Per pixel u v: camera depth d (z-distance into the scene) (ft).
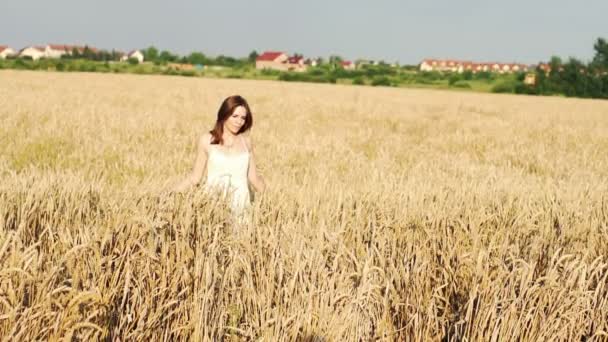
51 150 32.86
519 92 245.24
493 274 11.82
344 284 11.48
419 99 139.95
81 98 83.10
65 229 12.26
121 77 195.00
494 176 27.04
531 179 29.30
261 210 14.70
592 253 13.99
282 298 11.47
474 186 20.58
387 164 33.96
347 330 11.10
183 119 57.47
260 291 11.60
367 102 111.86
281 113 74.84
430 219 14.49
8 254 9.73
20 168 27.25
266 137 46.11
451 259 12.65
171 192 14.15
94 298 9.10
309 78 274.77
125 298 10.27
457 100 143.84
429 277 12.17
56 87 115.44
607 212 17.79
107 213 13.12
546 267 13.19
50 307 8.98
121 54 348.38
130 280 10.68
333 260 12.44
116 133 43.39
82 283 10.10
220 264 11.94
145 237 11.64
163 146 37.96
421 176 26.55
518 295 11.79
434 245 12.95
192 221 12.68
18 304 8.68
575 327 11.66
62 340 8.77
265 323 10.66
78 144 35.86
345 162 34.91
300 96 122.52
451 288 11.98
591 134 64.54
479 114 95.76
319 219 14.43
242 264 11.85
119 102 81.41
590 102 165.78
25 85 118.11
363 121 70.64
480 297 11.44
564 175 35.45
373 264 12.41
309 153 38.09
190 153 36.01
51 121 46.34
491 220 15.66
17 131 39.58
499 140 54.13
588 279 12.23
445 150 46.91
